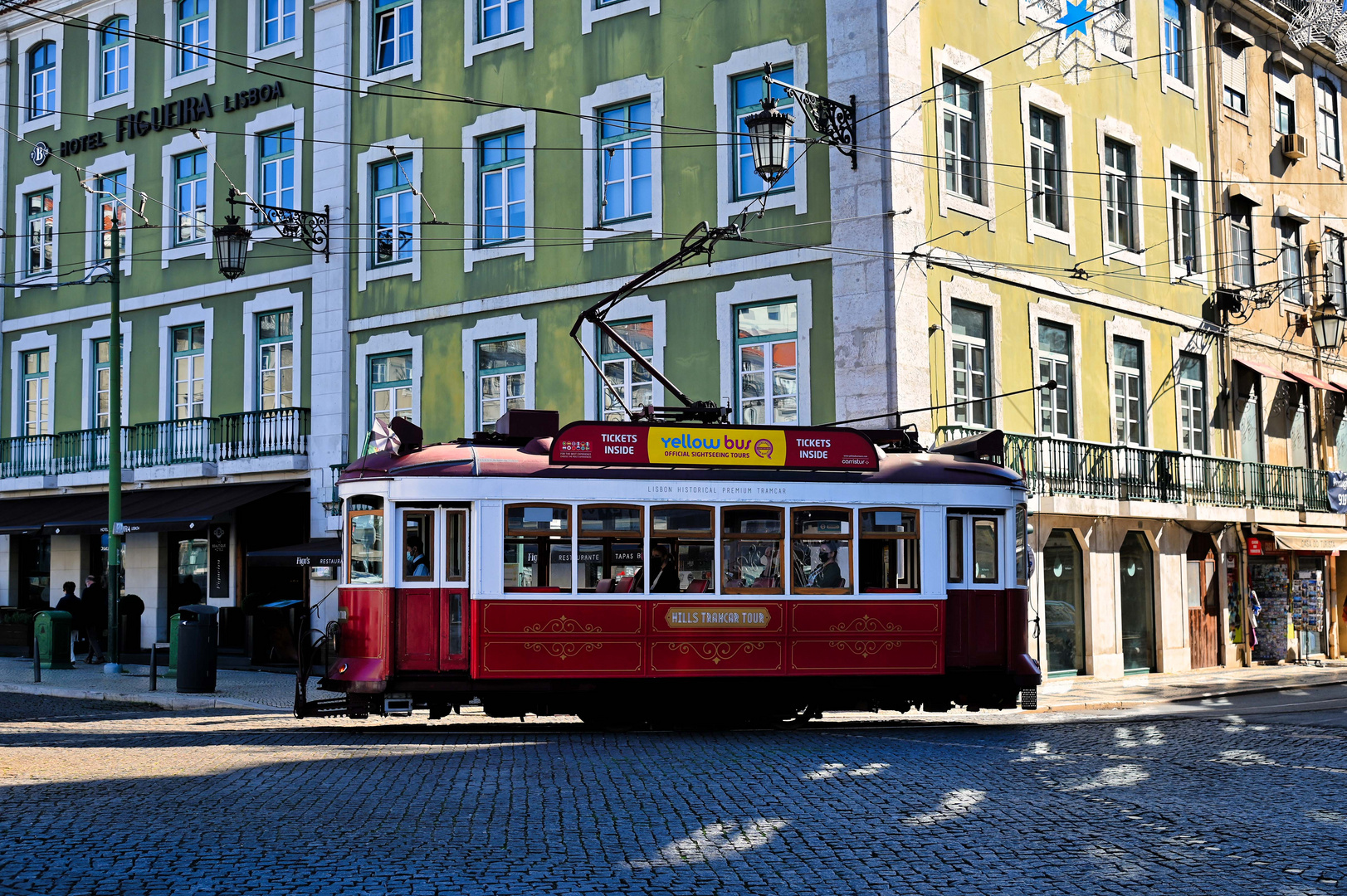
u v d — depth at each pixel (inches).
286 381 1062.4
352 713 585.9
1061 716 712.4
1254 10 1194.6
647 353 891.4
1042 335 949.8
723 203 863.1
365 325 1018.1
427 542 591.2
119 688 819.4
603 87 915.4
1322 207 1301.7
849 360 813.9
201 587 1094.4
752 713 631.2
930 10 858.8
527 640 585.9
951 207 864.9
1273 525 1137.4
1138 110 1064.8
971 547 630.5
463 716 698.2
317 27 1051.3
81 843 328.5
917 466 629.3
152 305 1138.7
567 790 417.4
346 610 595.2
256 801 393.4
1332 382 1268.5
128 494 1118.4
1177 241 1102.4
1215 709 748.0
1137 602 1004.6
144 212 1151.0
